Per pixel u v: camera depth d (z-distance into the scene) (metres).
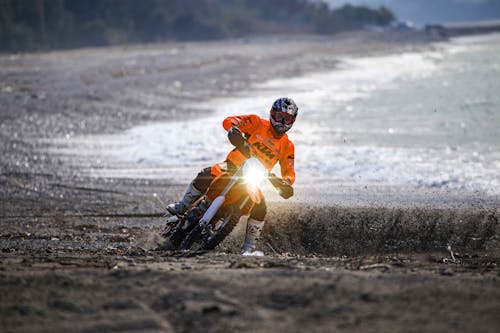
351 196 29.06
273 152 18.83
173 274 11.35
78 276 11.20
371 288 10.42
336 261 14.77
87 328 8.85
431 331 8.63
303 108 71.81
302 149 45.25
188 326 8.91
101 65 126.94
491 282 10.98
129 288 10.49
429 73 126.06
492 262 19.58
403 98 81.81
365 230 23.55
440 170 36.78
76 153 44.53
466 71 129.25
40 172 38.66
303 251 22.98
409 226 23.59
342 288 10.40
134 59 150.62
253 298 9.96
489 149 44.12
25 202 31.91
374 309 9.48
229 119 18.69
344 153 43.38
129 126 56.62
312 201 27.23
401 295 10.08
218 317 9.16
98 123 57.12
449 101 77.62
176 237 19.80
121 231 26.14
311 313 9.32
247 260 15.02
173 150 45.41
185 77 103.94
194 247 20.84
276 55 174.88
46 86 81.88
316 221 24.34
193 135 51.31
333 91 91.62
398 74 124.00
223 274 11.41
